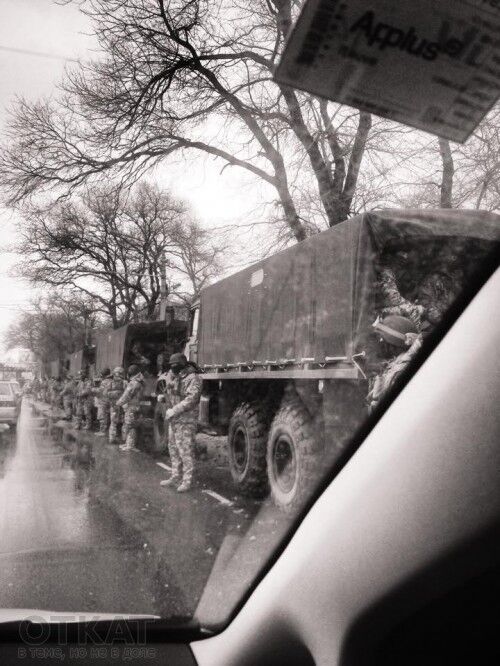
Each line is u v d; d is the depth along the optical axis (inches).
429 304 201.3
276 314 269.6
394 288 199.9
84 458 420.5
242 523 197.0
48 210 657.0
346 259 215.8
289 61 69.2
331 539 62.3
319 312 231.1
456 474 53.5
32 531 208.2
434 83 69.3
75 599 131.9
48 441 546.6
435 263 209.0
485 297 56.4
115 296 1446.9
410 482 56.6
